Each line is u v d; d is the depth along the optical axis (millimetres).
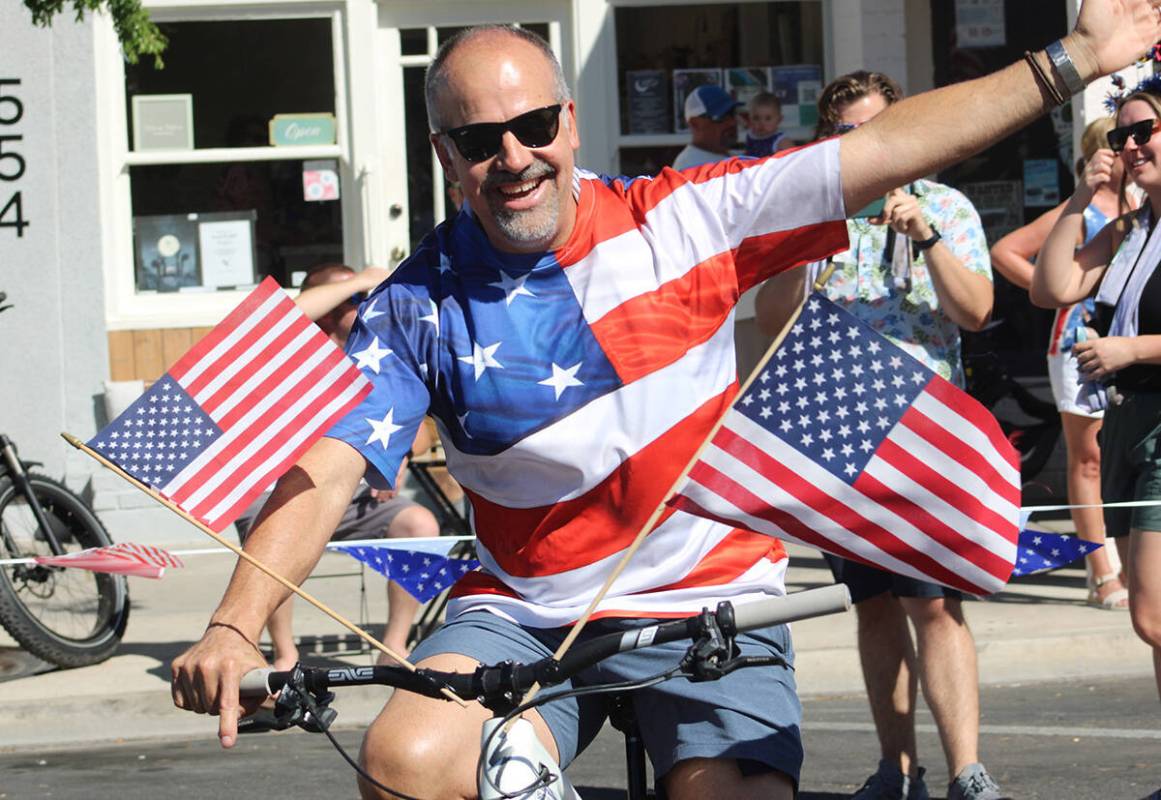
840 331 3186
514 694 2760
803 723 6918
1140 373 5020
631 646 2693
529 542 3295
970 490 3195
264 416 3201
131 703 7418
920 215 5246
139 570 3508
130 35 9102
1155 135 5152
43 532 8094
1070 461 8516
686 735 3207
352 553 4055
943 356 5359
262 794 6055
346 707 7527
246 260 12164
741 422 3189
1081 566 9812
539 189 3168
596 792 5852
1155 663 4902
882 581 5328
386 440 3217
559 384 3221
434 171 12250
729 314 3299
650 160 12375
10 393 11633
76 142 11695
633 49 12352
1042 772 5848
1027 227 7715
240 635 2920
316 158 12188
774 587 3381
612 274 3250
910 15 12562
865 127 3250
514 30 3221
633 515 3258
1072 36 3160
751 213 3264
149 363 11891
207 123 12125
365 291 7129
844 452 3197
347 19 12094
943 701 5156
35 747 7082
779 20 12484
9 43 11617
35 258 11664
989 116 3170
